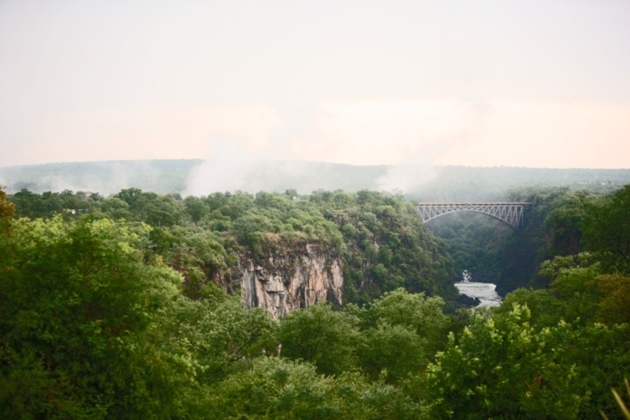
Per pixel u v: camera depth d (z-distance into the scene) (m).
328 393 29.53
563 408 19.78
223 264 85.69
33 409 17.84
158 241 70.19
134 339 20.97
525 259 177.88
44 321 19.00
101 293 20.55
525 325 23.23
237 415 27.58
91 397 19.31
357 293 155.75
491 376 21.61
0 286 18.95
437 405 22.08
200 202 137.88
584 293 43.34
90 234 20.92
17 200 106.25
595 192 199.38
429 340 55.38
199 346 36.09
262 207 157.75
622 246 46.31
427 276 172.88
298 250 132.62
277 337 44.38
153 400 20.67
